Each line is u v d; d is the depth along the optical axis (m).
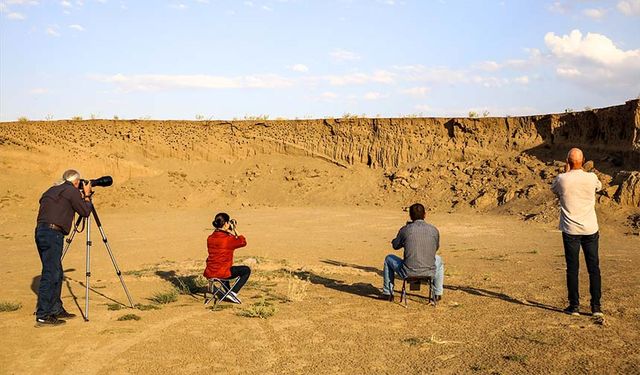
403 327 8.00
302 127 53.94
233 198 46.91
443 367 6.15
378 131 50.38
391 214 37.72
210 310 9.43
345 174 48.75
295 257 18.36
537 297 9.84
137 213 41.47
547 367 5.97
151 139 53.69
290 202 45.59
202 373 6.16
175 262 16.91
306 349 7.01
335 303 9.87
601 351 6.46
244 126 55.16
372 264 16.53
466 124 46.97
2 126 51.31
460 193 40.59
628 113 35.09
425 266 9.22
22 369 6.38
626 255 16.88
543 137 43.38
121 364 6.51
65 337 7.70
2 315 9.12
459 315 8.62
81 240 25.38
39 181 44.84
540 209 32.38
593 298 8.22
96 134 53.28
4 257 19.81
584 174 8.23
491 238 24.30
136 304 10.03
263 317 8.79
